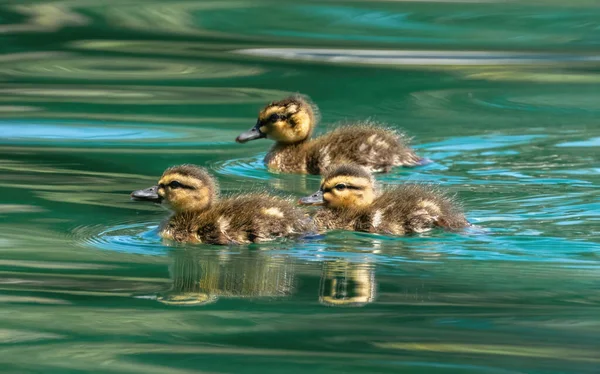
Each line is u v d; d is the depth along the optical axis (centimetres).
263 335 1009
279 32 2583
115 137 1900
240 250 1318
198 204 1382
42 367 936
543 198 1492
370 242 1339
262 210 1366
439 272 1200
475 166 1695
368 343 987
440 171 1669
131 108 2088
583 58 2409
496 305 1084
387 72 2300
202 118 2036
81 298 1112
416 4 2808
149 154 1792
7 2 2784
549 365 935
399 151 1711
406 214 1377
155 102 2128
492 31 2592
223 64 2367
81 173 1658
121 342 992
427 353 963
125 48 2473
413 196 1401
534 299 1102
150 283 1172
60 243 1322
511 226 1366
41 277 1184
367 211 1400
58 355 963
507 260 1240
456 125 1972
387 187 1499
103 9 2734
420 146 1828
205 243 1346
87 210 1465
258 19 2688
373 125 1845
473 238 1326
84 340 998
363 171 1448
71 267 1225
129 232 1380
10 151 1791
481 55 2425
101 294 1128
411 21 2666
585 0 2827
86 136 1900
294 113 1803
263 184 1652
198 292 1132
